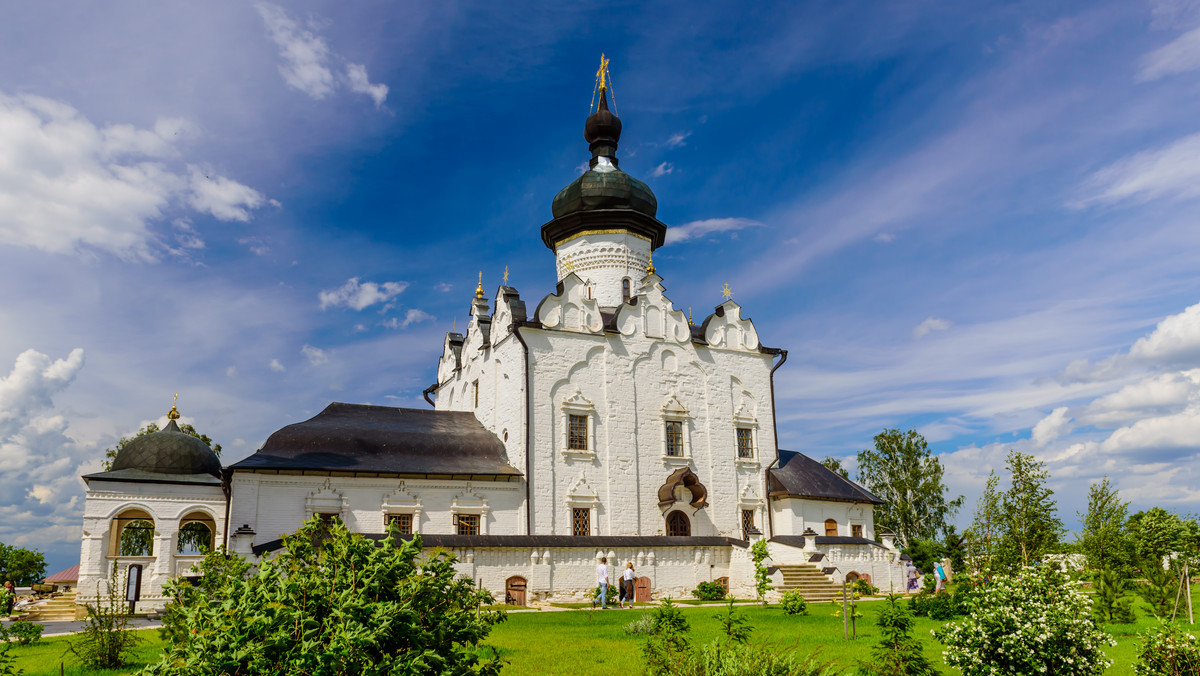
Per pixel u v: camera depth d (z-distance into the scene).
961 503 63.12
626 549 33.62
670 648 13.60
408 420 39.97
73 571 53.03
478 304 45.44
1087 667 12.89
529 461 37.28
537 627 22.28
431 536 30.19
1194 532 43.84
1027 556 31.77
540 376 38.62
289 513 32.72
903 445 65.12
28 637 15.56
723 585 35.62
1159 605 24.92
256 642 7.74
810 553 35.97
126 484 32.53
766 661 10.48
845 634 19.58
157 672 7.80
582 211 46.50
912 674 13.38
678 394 42.06
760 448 43.66
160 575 32.06
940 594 27.70
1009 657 12.96
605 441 39.41
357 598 8.23
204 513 37.38
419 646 8.41
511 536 31.56
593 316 41.03
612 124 49.25
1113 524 31.61
